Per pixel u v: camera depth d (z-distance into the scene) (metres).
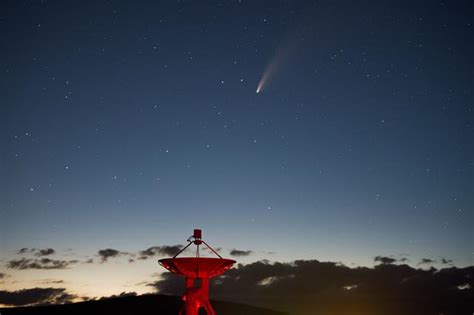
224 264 19.73
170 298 60.22
